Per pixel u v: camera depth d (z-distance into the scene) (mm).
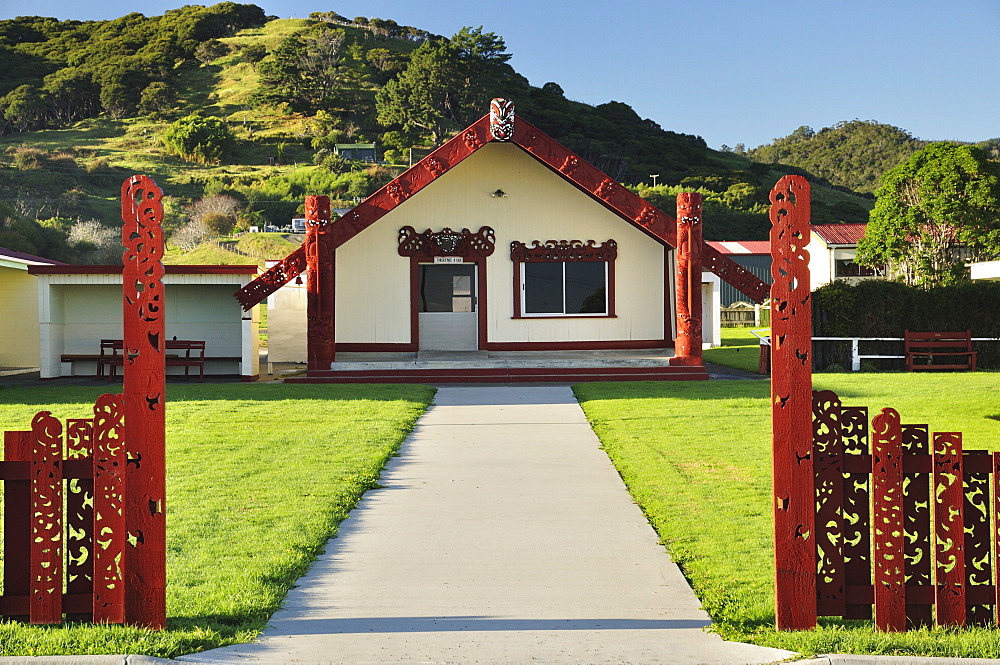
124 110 149125
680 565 6738
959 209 49906
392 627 5508
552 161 20547
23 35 181250
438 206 23375
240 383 20641
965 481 5320
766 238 87875
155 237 5469
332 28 184000
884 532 5297
